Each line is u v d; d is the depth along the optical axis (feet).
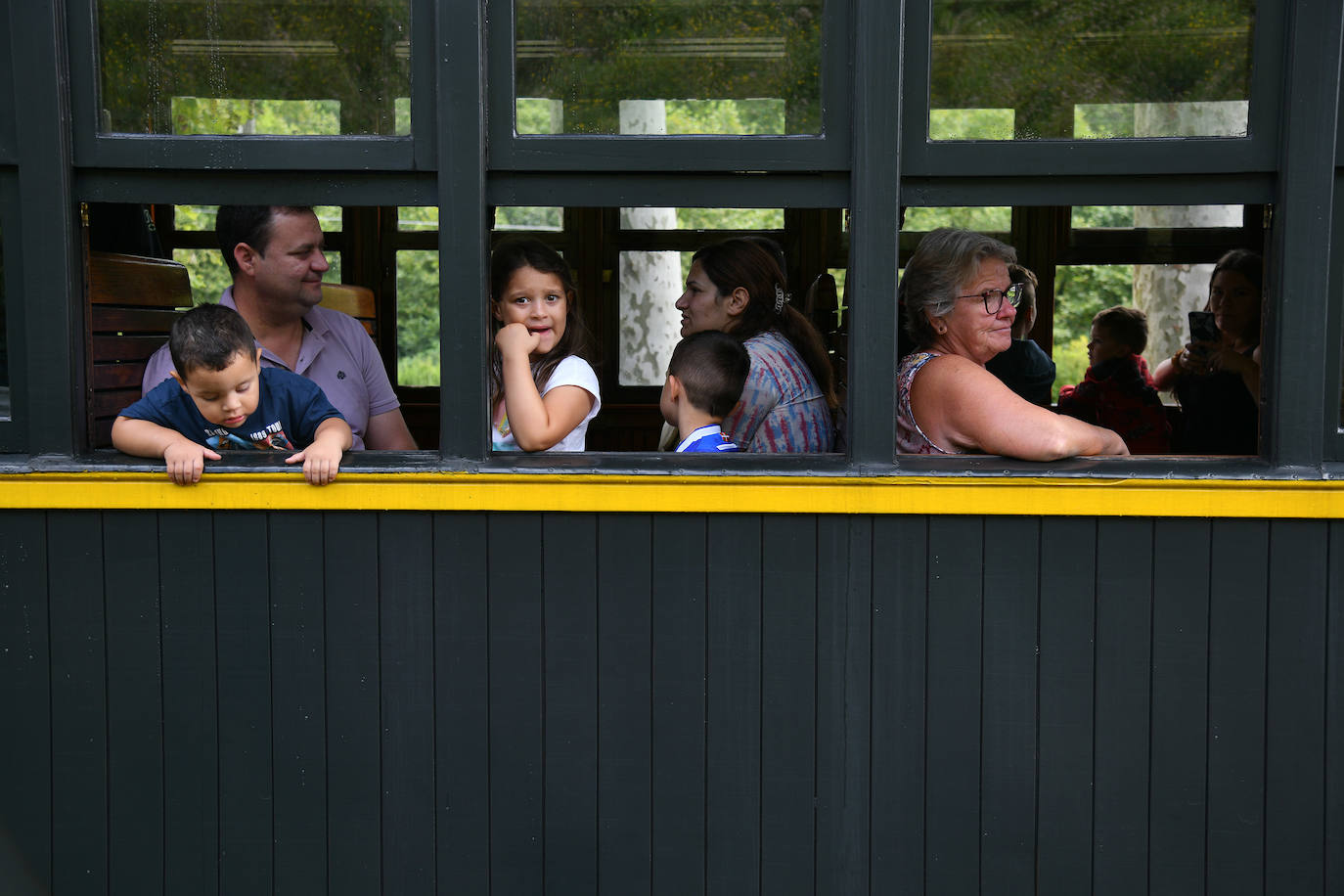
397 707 8.62
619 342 15.60
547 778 8.66
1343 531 8.27
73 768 8.68
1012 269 9.27
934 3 8.32
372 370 10.42
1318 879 8.54
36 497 8.39
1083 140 8.30
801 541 8.40
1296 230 8.16
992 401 8.62
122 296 9.57
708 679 8.53
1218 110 8.46
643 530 8.43
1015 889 8.66
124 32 8.42
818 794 8.62
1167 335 22.94
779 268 9.94
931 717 8.52
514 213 21.93
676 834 8.68
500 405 9.19
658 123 8.58
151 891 8.77
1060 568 8.37
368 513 8.46
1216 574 8.34
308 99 8.56
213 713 8.63
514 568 8.48
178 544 8.49
